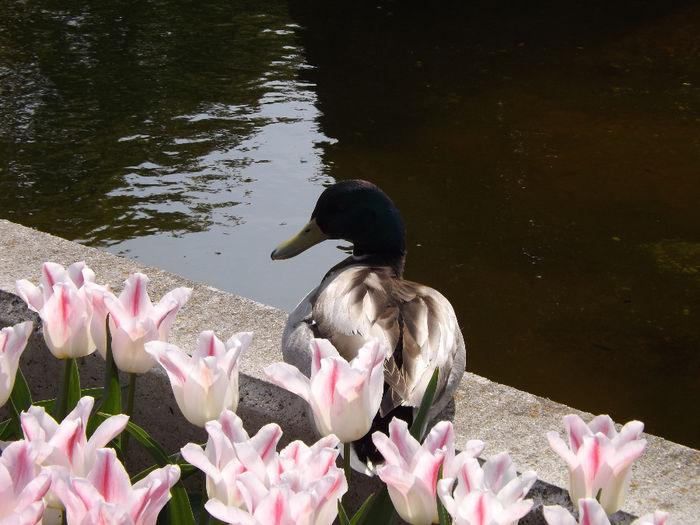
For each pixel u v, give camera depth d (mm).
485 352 4250
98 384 2637
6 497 1195
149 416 2574
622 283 4809
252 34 8234
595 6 9133
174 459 1869
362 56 7777
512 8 9062
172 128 6336
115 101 6766
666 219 5430
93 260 3049
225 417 1366
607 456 1400
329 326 2340
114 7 8914
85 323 1762
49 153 5957
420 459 1302
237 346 1534
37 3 8953
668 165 6082
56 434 1335
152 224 5086
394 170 5867
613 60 7859
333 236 3111
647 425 3828
